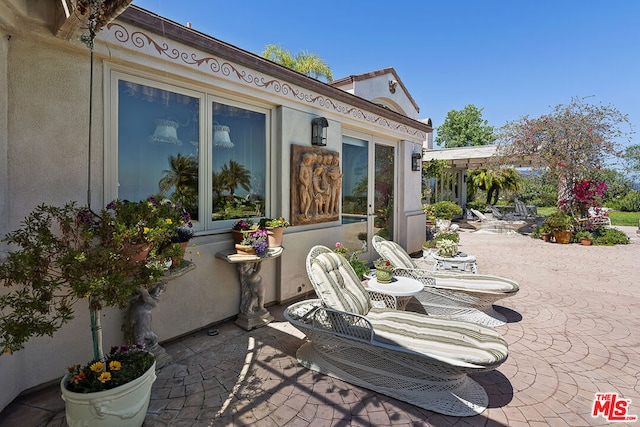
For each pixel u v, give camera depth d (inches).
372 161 266.1
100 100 112.8
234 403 96.0
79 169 107.6
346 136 240.1
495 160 495.5
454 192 769.6
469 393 99.0
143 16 114.8
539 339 141.0
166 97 134.0
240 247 146.4
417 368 96.7
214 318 150.6
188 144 142.1
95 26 85.3
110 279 76.0
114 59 113.1
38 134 98.3
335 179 210.7
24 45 95.5
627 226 593.6
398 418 89.9
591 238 395.5
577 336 143.9
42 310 75.3
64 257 75.4
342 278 134.0
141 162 126.8
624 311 174.1
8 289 90.2
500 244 406.6
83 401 73.8
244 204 167.0
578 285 223.6
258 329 150.1
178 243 105.7
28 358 98.7
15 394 94.7
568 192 445.7
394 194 297.9
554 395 101.0
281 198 179.3
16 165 94.1
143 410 83.5
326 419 89.4
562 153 430.0
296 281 187.9
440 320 117.6
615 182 863.1
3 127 89.7
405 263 187.6
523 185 815.7
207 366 117.2
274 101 170.9
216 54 141.3
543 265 285.3
